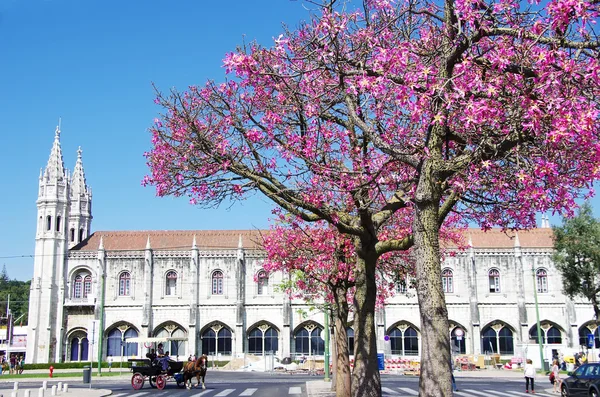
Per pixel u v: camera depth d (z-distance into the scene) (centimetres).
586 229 4844
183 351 7231
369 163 1677
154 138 1784
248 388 3819
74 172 8288
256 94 1738
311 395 3177
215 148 1695
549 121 1199
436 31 1523
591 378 2739
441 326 1238
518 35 1216
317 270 3011
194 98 1777
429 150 1320
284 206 1731
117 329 7294
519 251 7288
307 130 1738
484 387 3881
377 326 7144
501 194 1598
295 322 7256
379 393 1784
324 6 1447
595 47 1162
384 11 1566
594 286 4888
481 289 7262
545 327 7188
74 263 7406
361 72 1409
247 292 7356
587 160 1347
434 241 1285
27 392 2794
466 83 1295
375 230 1762
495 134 1323
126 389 3859
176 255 7462
